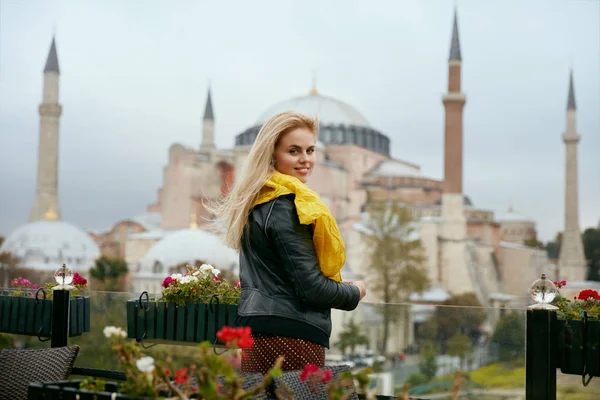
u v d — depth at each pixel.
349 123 125.75
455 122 114.31
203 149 122.62
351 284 2.80
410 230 107.81
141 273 106.94
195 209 119.44
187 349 4.54
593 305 3.78
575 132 115.81
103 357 4.79
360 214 118.88
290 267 2.65
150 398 2.07
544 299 3.30
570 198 114.94
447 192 113.38
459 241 111.06
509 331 4.57
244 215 2.78
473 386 4.70
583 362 3.36
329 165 116.62
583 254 113.12
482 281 113.50
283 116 2.88
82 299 4.88
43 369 3.10
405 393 2.04
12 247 112.00
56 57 117.81
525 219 118.50
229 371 1.97
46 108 116.06
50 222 115.00
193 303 4.44
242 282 2.81
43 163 116.12
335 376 2.67
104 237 120.69
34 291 5.37
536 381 3.28
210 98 124.94
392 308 5.44
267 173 2.82
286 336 2.67
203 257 103.69
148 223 121.69
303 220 2.62
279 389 2.34
